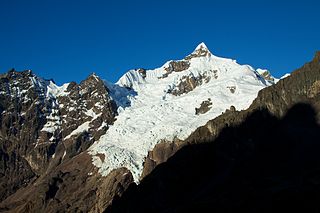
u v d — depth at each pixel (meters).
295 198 177.50
